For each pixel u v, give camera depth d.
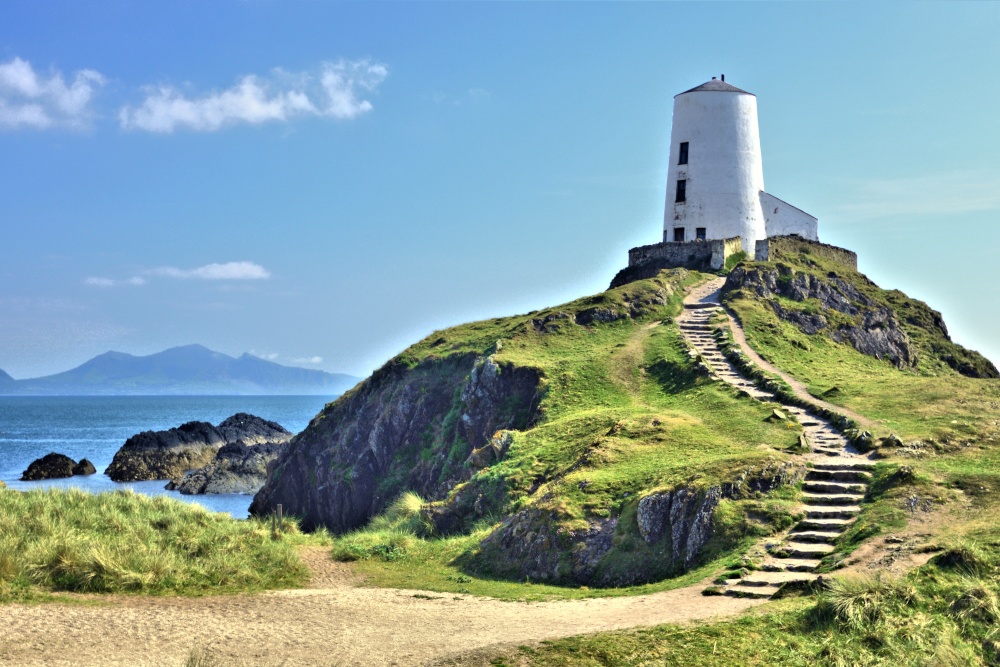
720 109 80.25
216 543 31.08
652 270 77.06
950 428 36.91
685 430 38.97
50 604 22.81
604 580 29.50
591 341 59.75
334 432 62.69
